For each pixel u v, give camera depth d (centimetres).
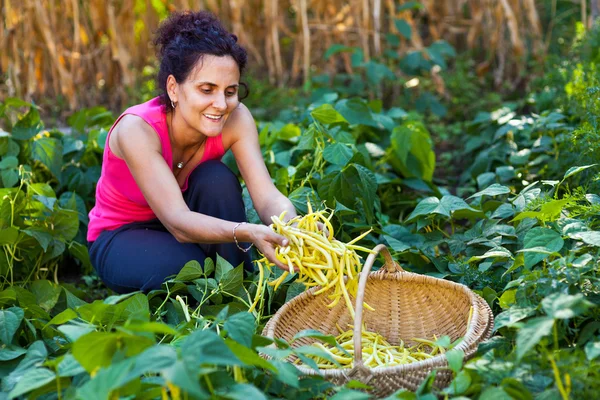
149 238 287
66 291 279
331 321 271
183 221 256
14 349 244
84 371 198
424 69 572
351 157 328
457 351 202
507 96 585
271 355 201
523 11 628
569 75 456
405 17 607
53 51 581
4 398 213
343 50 540
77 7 580
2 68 605
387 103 596
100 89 614
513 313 212
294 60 618
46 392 208
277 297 291
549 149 402
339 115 373
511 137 422
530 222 286
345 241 318
